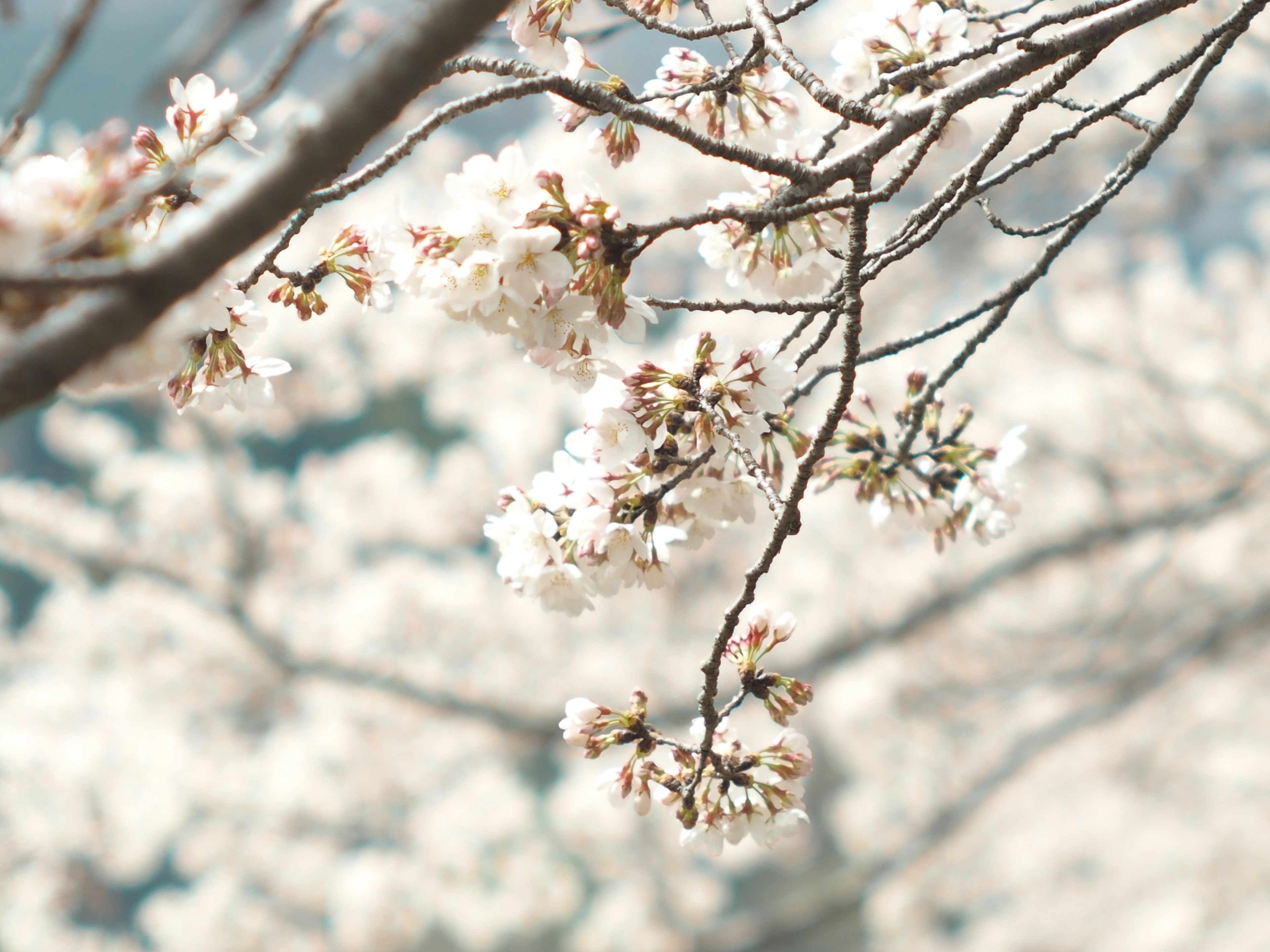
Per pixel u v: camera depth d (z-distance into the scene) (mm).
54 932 9484
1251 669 9695
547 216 1245
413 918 9188
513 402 10438
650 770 1481
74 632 9383
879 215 1771
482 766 9711
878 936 10688
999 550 9344
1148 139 1665
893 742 10133
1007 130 1465
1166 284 9469
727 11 7527
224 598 9047
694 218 1229
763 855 10859
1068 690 8102
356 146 669
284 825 9398
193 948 9250
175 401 1562
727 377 1444
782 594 10102
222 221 636
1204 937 10203
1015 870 10781
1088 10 1411
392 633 9523
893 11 1782
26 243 702
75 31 786
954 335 9430
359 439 14602
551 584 1509
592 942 9945
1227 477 7871
